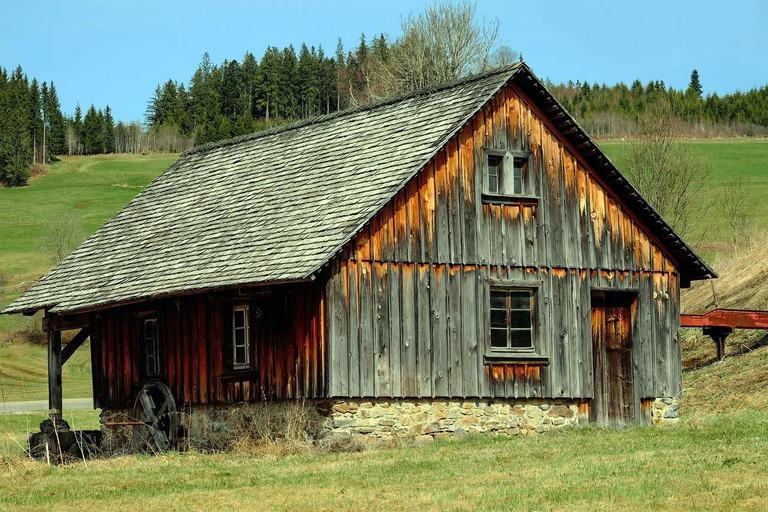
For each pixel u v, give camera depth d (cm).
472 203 2778
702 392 3438
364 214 2542
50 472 2384
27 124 19300
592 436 2634
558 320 2888
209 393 2864
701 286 5034
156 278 2914
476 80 2905
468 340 2727
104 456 3081
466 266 2747
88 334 3378
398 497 1812
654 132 6744
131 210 3641
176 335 2997
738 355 3731
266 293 2658
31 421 4225
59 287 3328
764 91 17112
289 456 2447
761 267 4681
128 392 3170
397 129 2925
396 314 2619
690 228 6900
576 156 2973
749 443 2269
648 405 3048
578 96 18288
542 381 2836
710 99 17212
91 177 17125
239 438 2683
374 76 8425
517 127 2883
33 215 13712
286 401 2639
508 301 2834
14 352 8112
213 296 2734
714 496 1683
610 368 3003
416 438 2630
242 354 2806
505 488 1850
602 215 3003
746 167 12012
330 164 2977
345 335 2538
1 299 9238
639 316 3050
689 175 6838
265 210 2933
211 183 3419
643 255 3072
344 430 2534
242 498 1884
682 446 2311
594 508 1641
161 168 18125
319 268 2405
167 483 2116
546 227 2897
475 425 2733
